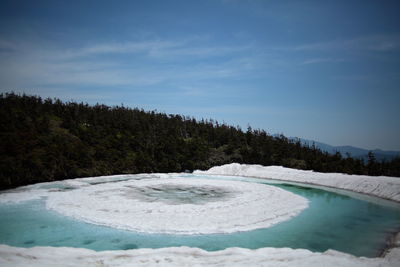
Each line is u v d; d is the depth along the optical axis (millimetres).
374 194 52500
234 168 89938
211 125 149250
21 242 26625
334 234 29703
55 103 127312
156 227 30891
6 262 17375
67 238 27734
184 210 37906
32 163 62688
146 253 21141
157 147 99000
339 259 19281
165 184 62625
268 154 113188
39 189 53719
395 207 42531
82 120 114625
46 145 74312
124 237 28109
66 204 40375
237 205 41219
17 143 66938
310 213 38281
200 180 70562
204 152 107125
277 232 30141
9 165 58250
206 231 29922
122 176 77250
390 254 22672
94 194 48500
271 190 55156
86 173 73938
